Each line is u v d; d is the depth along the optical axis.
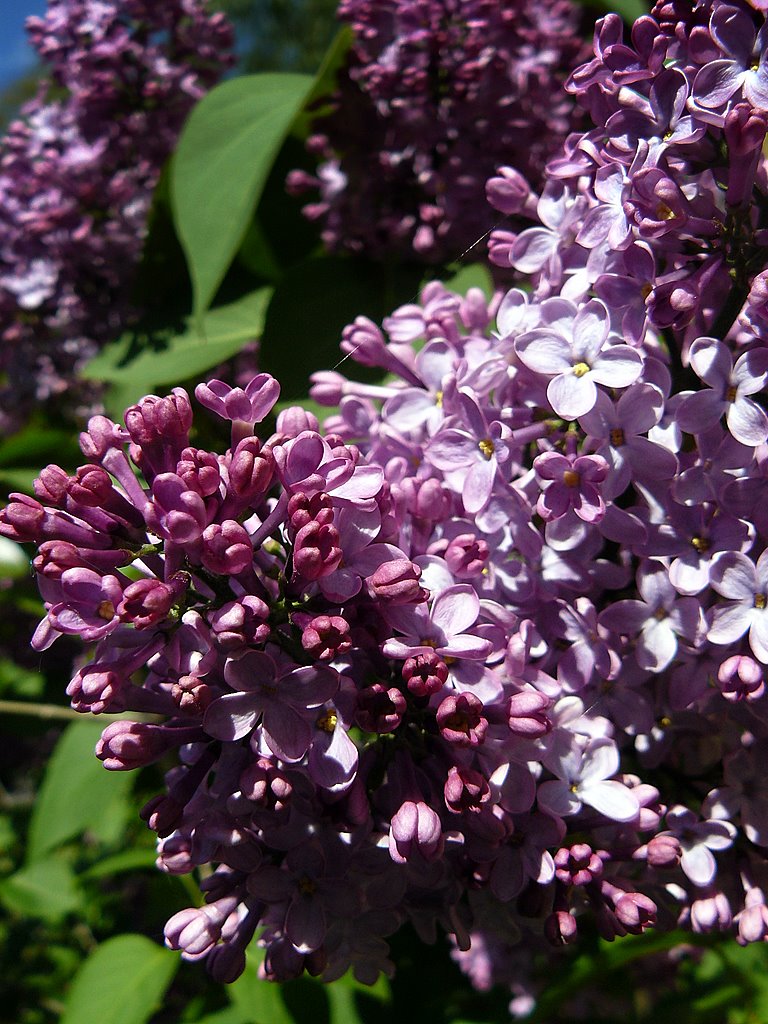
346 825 0.18
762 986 0.28
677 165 0.19
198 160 0.29
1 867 0.56
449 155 0.29
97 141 0.35
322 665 0.17
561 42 0.32
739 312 0.20
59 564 0.17
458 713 0.18
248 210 0.28
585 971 0.25
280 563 0.19
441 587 0.19
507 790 0.19
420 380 0.23
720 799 0.20
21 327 0.39
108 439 0.18
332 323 0.28
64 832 0.35
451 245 0.29
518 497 0.20
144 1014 0.27
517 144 0.29
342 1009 0.27
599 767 0.19
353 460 0.18
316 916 0.19
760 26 0.19
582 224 0.20
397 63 0.29
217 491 0.18
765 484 0.19
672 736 0.21
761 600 0.19
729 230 0.19
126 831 0.50
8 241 0.37
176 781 0.20
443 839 0.19
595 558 0.21
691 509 0.20
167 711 0.18
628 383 0.19
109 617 0.17
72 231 0.35
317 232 0.32
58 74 0.36
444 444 0.20
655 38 0.19
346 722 0.18
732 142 0.18
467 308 0.23
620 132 0.19
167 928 0.19
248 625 0.17
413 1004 0.28
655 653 0.20
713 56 0.19
